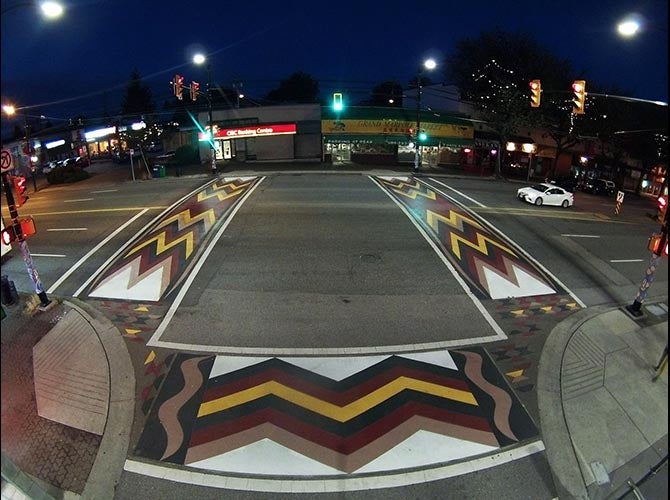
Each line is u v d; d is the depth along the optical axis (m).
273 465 8.78
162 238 20.11
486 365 11.93
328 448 9.18
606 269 18.78
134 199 28.25
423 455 9.09
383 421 9.89
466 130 44.91
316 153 43.59
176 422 9.77
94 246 19.64
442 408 10.33
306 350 12.27
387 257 18.27
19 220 13.58
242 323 13.52
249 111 42.25
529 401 10.66
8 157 12.80
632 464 9.15
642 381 11.53
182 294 15.20
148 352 12.12
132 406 10.22
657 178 51.94
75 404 10.21
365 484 8.45
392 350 12.39
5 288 14.27
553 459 9.12
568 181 43.91
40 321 13.59
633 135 47.84
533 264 18.64
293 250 18.72
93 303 14.73
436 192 30.31
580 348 12.83
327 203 25.59
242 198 26.64
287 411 10.09
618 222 27.20
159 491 8.25
